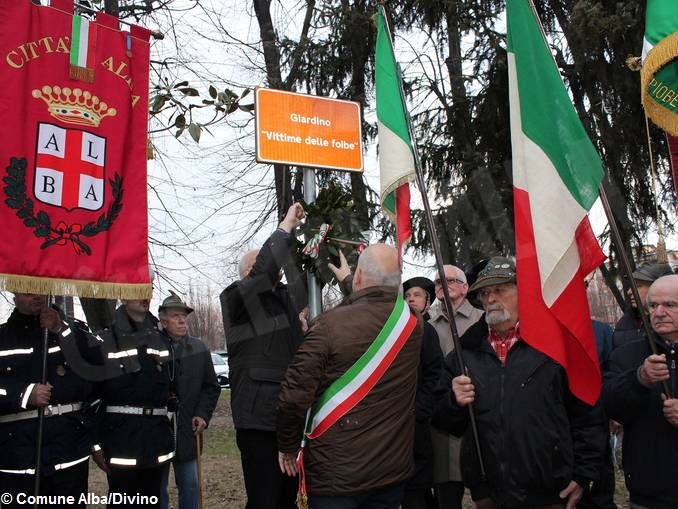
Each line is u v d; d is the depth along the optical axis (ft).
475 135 30.32
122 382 13.75
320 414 10.28
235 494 23.90
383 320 10.56
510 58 11.17
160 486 14.56
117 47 12.98
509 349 10.71
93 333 14.11
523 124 10.84
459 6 30.96
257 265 12.60
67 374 12.93
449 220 25.07
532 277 10.34
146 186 12.97
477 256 24.11
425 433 13.24
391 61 13.39
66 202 12.05
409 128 12.33
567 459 10.15
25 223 11.62
